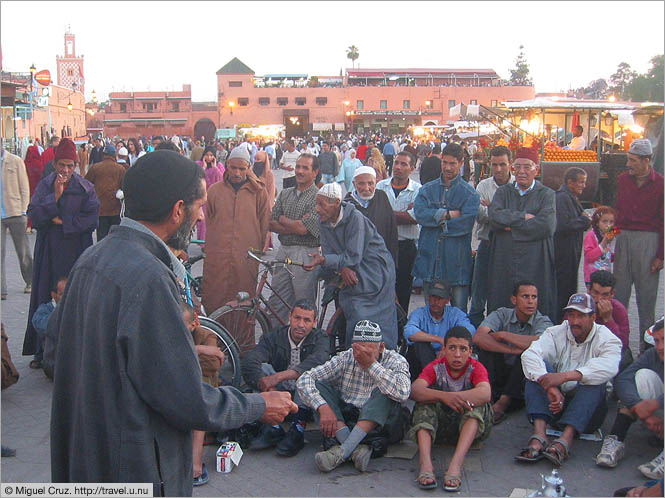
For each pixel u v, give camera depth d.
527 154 5.65
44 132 35.50
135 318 2.05
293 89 73.31
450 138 30.81
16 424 4.85
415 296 8.54
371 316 5.30
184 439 2.24
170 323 2.09
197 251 9.70
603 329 4.67
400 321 6.12
